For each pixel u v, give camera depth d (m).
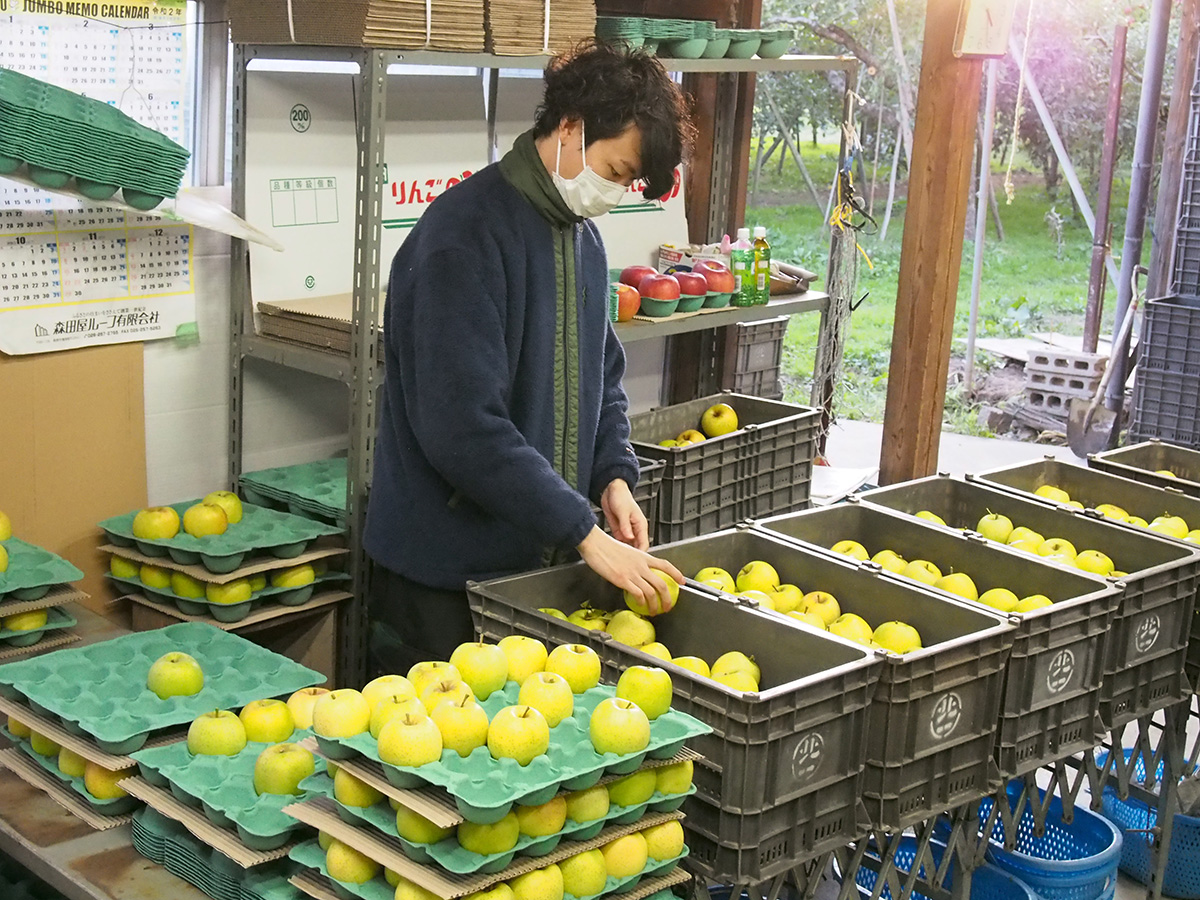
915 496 2.96
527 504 2.02
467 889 1.45
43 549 2.45
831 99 8.78
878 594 2.34
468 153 3.38
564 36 2.85
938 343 3.83
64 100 2.50
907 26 8.61
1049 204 9.55
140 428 2.92
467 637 2.30
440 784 1.44
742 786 1.79
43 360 2.72
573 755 1.58
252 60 2.88
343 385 3.32
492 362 2.04
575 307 2.20
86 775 1.82
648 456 3.15
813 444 3.57
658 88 2.02
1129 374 6.09
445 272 2.04
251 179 2.91
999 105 8.91
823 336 3.86
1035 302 8.48
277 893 1.61
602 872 1.60
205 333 3.01
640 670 1.74
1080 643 2.29
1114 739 2.49
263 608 2.75
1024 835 2.89
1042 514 2.84
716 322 3.40
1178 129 5.93
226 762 1.78
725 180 4.04
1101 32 8.65
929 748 2.04
